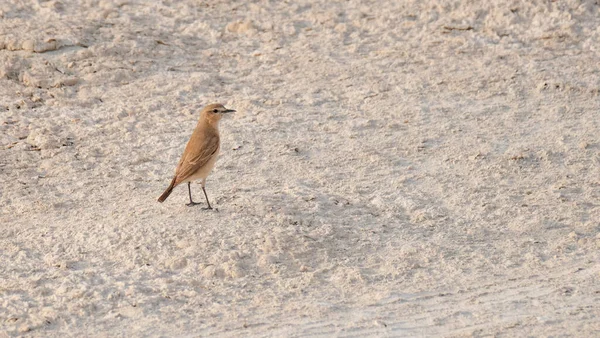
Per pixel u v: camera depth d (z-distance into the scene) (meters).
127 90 18.28
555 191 14.70
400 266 12.41
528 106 17.77
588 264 12.45
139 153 16.00
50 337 10.66
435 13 21.61
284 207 13.84
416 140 16.50
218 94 18.27
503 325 10.91
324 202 14.20
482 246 13.02
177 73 19.00
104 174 15.25
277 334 10.73
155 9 21.72
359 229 13.43
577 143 16.30
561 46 20.19
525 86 18.50
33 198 14.41
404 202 14.30
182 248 12.65
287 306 11.40
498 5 21.58
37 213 13.94
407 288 11.88
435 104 17.89
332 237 13.09
